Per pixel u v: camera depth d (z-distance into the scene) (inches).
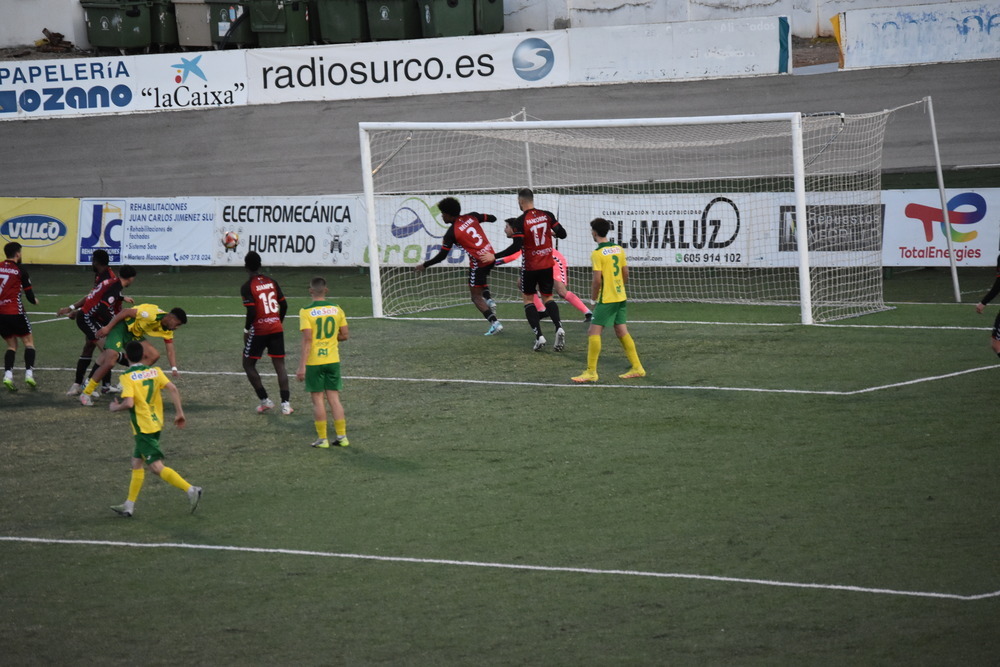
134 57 3336.6
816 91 2913.4
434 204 2603.3
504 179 2974.9
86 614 882.8
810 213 2279.8
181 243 2822.3
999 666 728.3
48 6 3917.3
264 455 1320.1
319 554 1000.2
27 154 3376.0
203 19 3754.9
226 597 909.8
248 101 3304.6
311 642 816.3
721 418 1379.2
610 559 956.6
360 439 1371.8
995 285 1457.9
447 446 1325.0
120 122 3388.3
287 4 3560.5
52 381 1765.5
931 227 2235.5
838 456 1205.7
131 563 994.1
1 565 997.2
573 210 2490.2
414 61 3176.7
